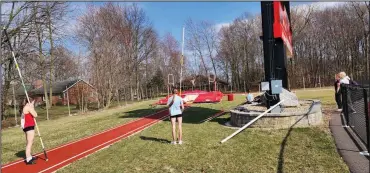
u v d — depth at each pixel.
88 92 37.47
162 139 11.07
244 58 74.56
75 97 40.53
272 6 12.78
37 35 27.17
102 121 19.14
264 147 9.07
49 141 12.91
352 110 10.37
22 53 26.34
